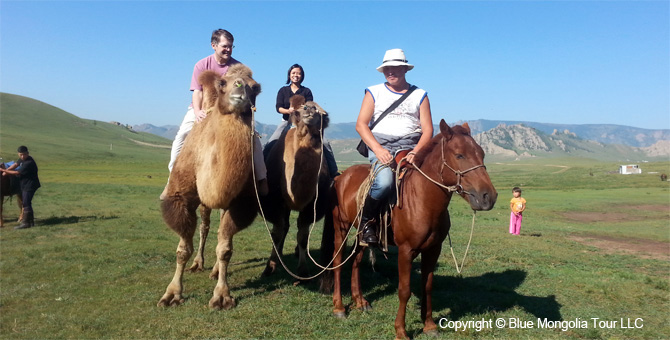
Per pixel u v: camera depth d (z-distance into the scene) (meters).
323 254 7.19
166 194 6.57
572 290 7.87
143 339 5.23
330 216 7.09
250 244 11.49
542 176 87.62
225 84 5.84
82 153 135.75
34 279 7.64
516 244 12.74
